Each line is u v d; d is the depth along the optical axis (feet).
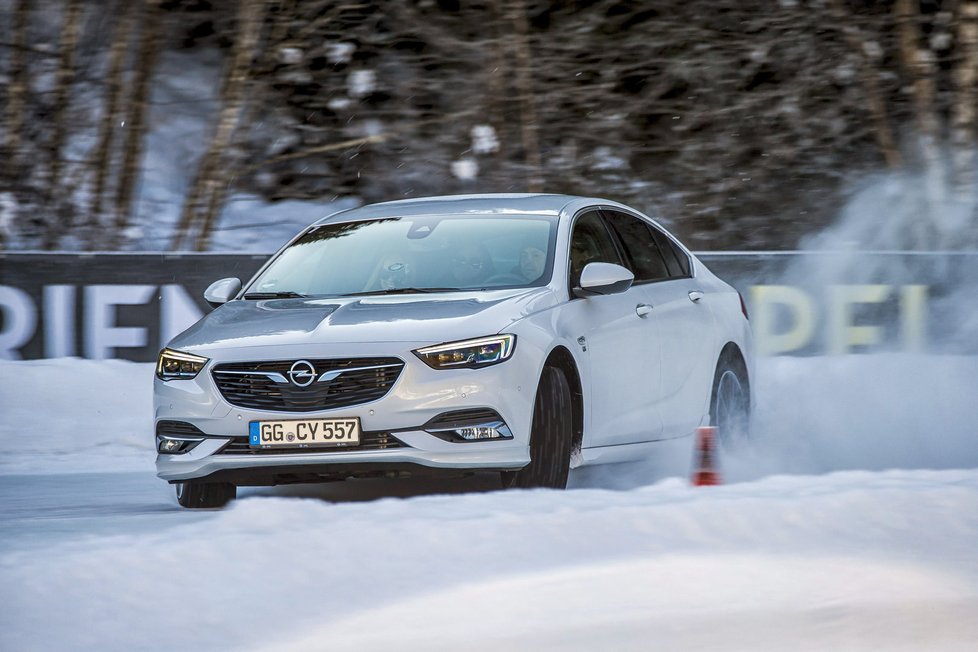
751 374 89.56
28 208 162.81
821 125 175.52
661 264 83.35
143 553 45.09
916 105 175.32
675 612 39.58
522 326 65.72
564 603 40.47
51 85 171.01
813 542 47.19
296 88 179.73
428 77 175.63
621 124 170.09
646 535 47.73
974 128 172.35
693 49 172.96
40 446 98.53
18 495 77.97
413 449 63.00
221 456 65.21
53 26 176.04
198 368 66.54
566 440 66.90
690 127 175.63
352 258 76.02
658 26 174.09
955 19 174.29
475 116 171.32
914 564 44.68
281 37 170.09
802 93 175.11
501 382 63.77
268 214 177.78
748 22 174.70
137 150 167.32
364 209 82.38
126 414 107.14
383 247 76.18
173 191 180.86
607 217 80.69
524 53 169.68
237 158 169.07
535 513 50.26
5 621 39.09
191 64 196.34
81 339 118.32
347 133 176.65
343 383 63.98
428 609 40.06
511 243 74.18
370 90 171.32
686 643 37.01
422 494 76.02
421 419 63.05
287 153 179.52
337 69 177.47
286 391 64.34
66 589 41.81
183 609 40.19
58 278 118.32
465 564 44.45
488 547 46.14
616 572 43.52
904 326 123.03
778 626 38.37
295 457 63.87
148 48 168.86
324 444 63.67
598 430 70.38
